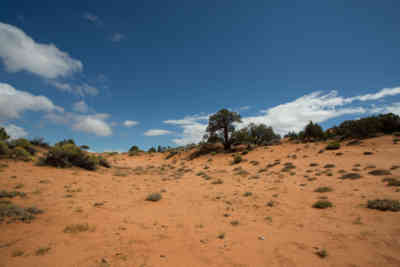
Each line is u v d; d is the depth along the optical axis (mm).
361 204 7465
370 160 18219
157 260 4035
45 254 4062
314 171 16797
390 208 6523
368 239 4746
